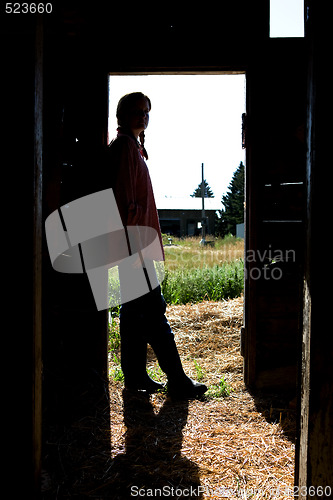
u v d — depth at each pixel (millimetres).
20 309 1148
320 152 1148
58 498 1756
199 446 2229
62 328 2998
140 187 2775
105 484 1866
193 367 3561
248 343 3133
